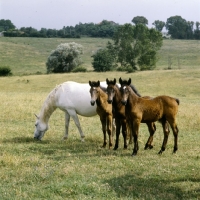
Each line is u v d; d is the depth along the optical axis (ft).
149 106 37.37
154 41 270.46
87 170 32.45
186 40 431.84
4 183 28.81
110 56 230.27
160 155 38.17
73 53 240.94
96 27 485.56
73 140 46.21
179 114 65.62
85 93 44.68
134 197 26.30
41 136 46.09
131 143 43.57
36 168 32.48
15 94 111.75
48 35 458.50
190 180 29.91
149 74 191.01
